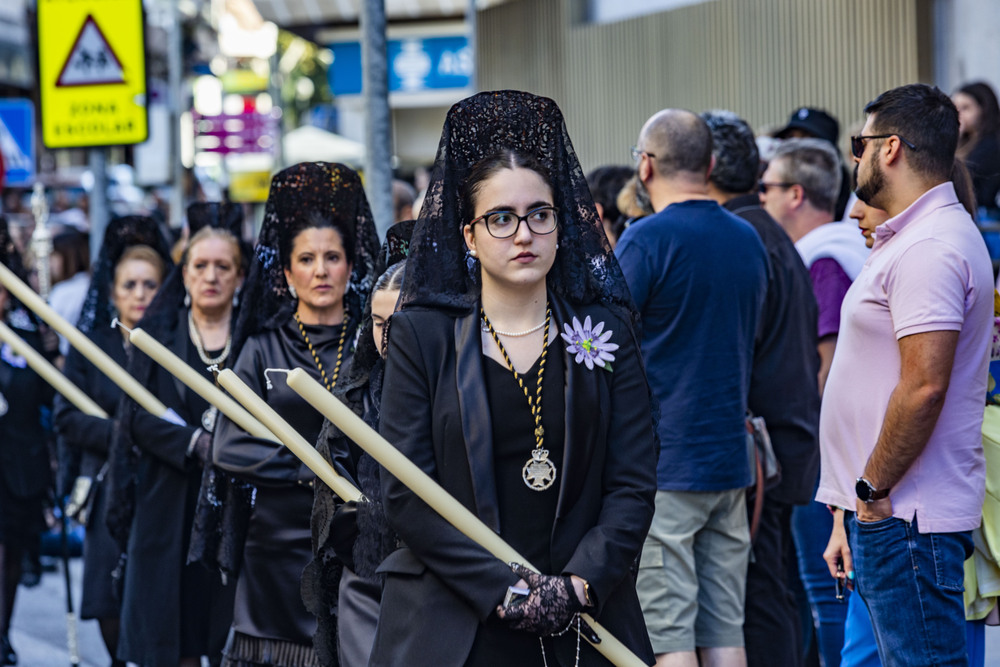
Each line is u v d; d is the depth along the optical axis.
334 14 41.53
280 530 11.87
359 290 12.31
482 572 7.50
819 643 13.64
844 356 9.79
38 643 18.31
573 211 8.23
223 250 14.02
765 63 31.62
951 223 9.25
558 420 7.80
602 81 37.16
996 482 9.89
